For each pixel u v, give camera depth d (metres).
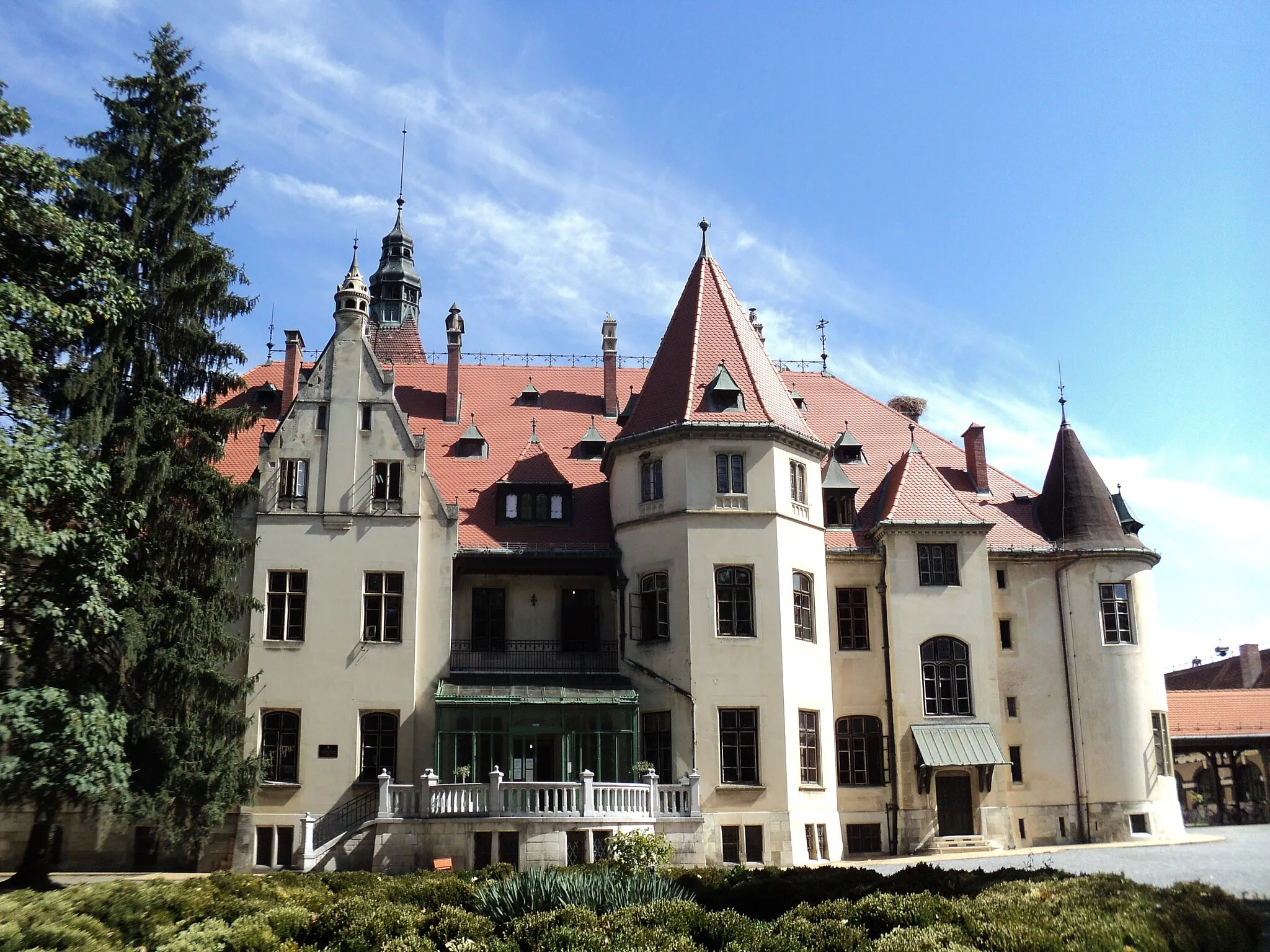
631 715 36.16
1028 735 41.75
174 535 31.36
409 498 38.16
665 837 31.86
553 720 35.91
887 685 40.41
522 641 39.25
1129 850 36.50
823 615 39.44
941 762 38.56
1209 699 54.72
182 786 30.42
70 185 27.34
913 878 21.39
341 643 36.62
